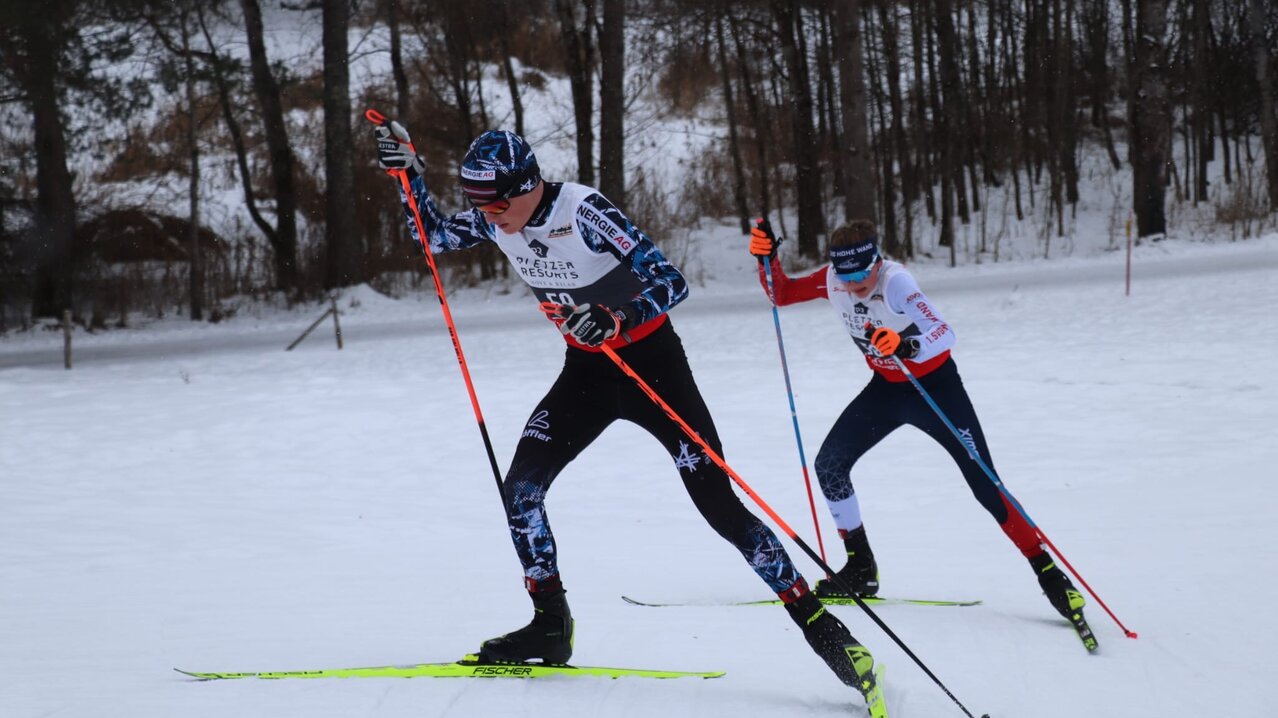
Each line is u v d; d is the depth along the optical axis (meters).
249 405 11.55
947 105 28.80
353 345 18.64
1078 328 14.69
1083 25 34.56
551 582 3.57
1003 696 3.47
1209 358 11.44
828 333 16.47
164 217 28.48
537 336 18.31
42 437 10.06
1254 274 19.20
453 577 5.38
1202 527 5.76
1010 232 29.59
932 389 4.64
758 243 4.54
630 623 4.36
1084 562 5.25
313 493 7.93
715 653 3.91
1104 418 9.09
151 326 25.19
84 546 6.18
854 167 21.70
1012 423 9.14
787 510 6.88
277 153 27.11
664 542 6.19
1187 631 4.11
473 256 28.84
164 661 3.78
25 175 27.20
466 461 8.94
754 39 29.78
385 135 3.67
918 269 26.89
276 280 27.30
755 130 31.69
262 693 3.33
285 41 36.75
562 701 3.29
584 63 27.64
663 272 3.32
